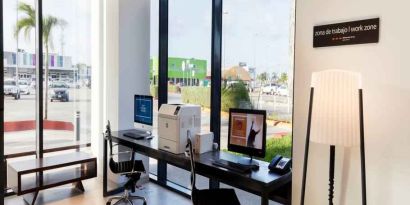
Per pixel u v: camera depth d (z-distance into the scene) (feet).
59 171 13.20
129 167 11.49
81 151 14.76
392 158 5.93
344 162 6.59
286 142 9.91
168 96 14.32
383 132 6.02
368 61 6.15
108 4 14.10
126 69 13.99
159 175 14.52
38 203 11.71
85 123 15.43
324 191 6.91
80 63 15.05
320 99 5.96
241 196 11.93
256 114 8.55
